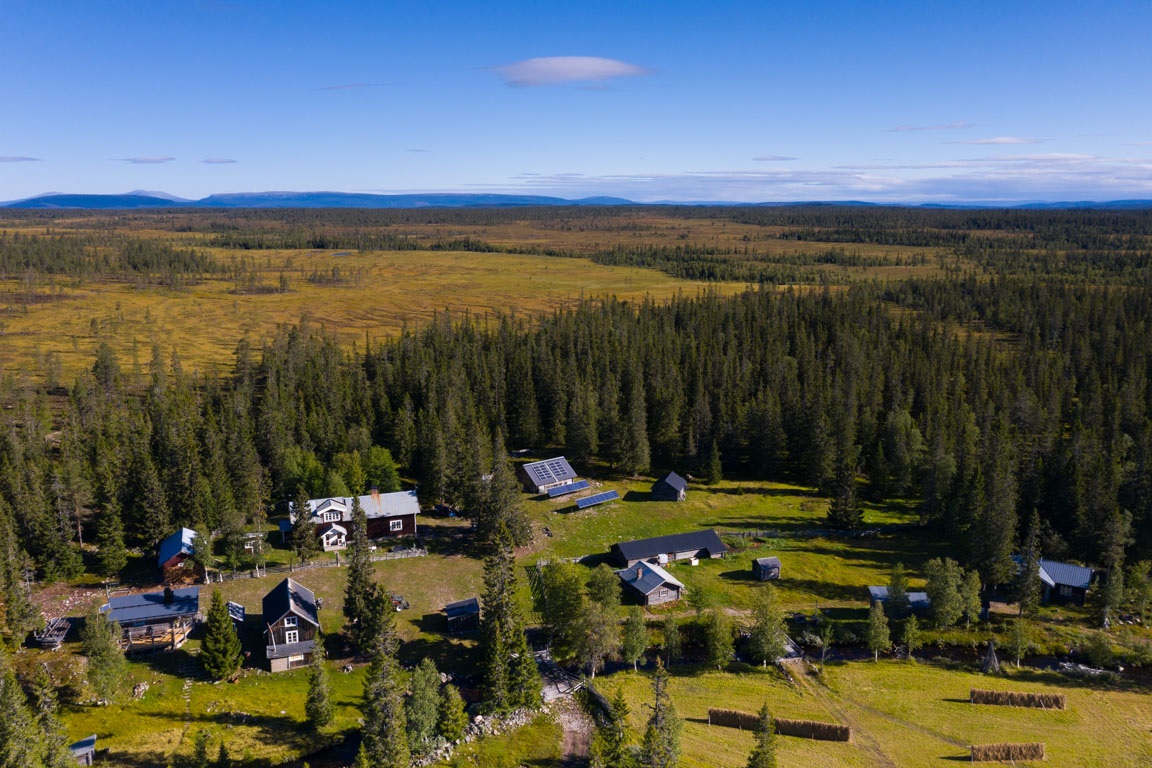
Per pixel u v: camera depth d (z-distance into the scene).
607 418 142.75
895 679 82.12
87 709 71.88
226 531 104.69
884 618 86.88
